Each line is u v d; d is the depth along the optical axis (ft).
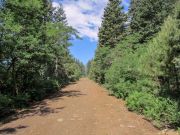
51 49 80.48
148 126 39.29
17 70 71.31
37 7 64.28
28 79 76.07
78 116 47.29
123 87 65.92
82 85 139.74
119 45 109.19
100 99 71.56
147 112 42.19
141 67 44.52
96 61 152.56
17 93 64.85
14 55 62.54
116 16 148.87
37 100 71.77
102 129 37.88
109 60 112.06
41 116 48.49
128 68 65.92
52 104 63.52
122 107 56.54
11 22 57.62
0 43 58.03
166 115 38.73
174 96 40.73
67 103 64.54
